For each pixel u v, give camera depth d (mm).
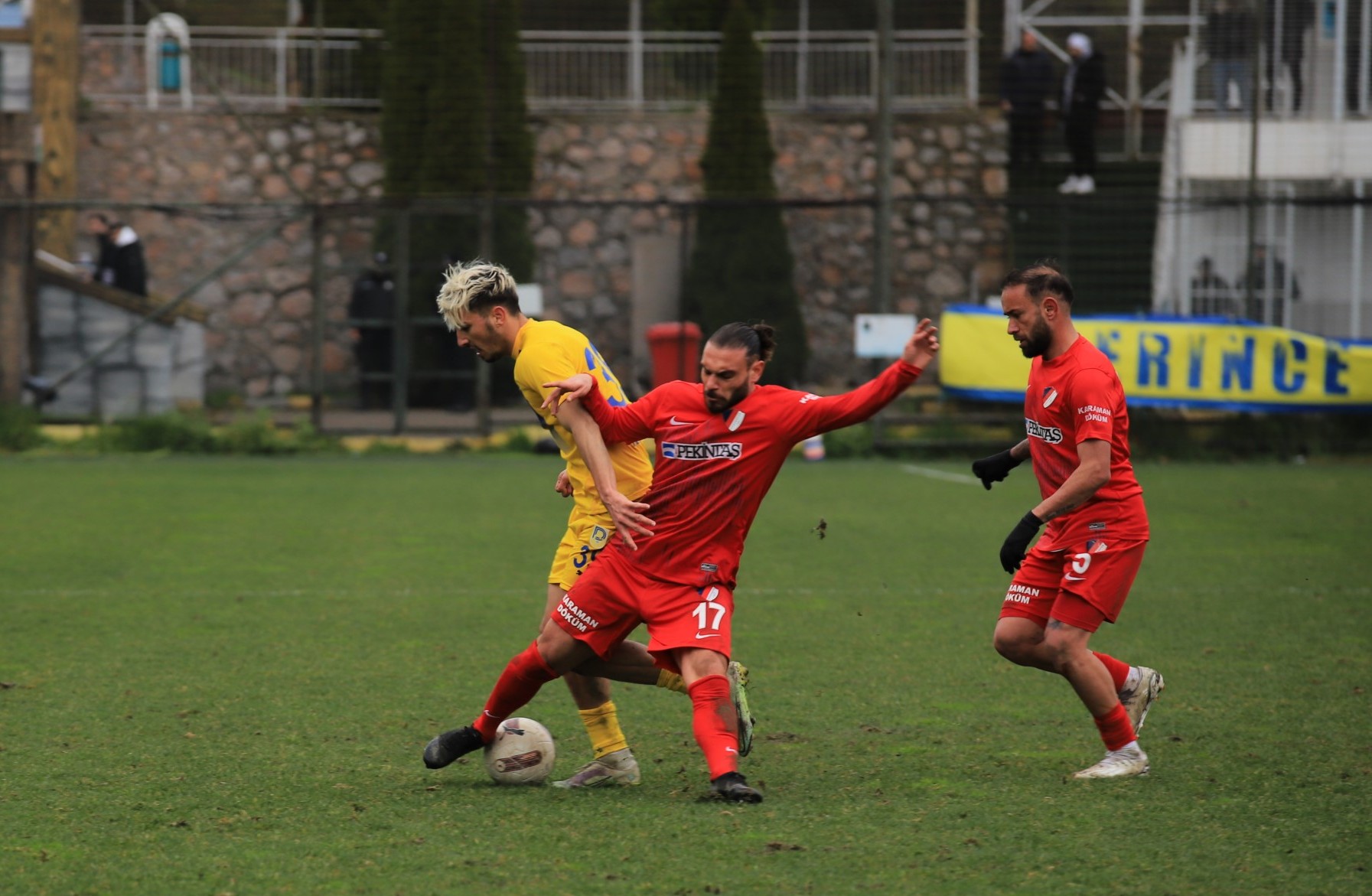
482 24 68812
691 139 75375
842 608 29359
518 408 70625
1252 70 62594
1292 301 63031
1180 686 22719
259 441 60969
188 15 81125
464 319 17328
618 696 22125
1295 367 58375
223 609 28766
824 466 58750
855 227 74562
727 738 16297
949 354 59031
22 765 17766
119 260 66688
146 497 46625
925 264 74375
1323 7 62500
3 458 58031
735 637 26500
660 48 76312
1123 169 72125
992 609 29266
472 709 21016
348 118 75250
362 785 17078
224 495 47500
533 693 17000
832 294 74938
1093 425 16797
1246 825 15508
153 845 14695
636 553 16562
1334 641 26266
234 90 76688
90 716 20344
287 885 13516
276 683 22531
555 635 16672
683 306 60625
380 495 47969
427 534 39375
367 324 63875
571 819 15641
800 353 71438
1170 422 61531
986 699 21875
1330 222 62844
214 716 20422
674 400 16531
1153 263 67188
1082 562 17391
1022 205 59156
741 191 70688
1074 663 17422
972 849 14625
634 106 76062
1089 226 68875
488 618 28031
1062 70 76000
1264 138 63500
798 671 23781
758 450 16234
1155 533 40156
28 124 61844
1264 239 63531
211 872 13883
